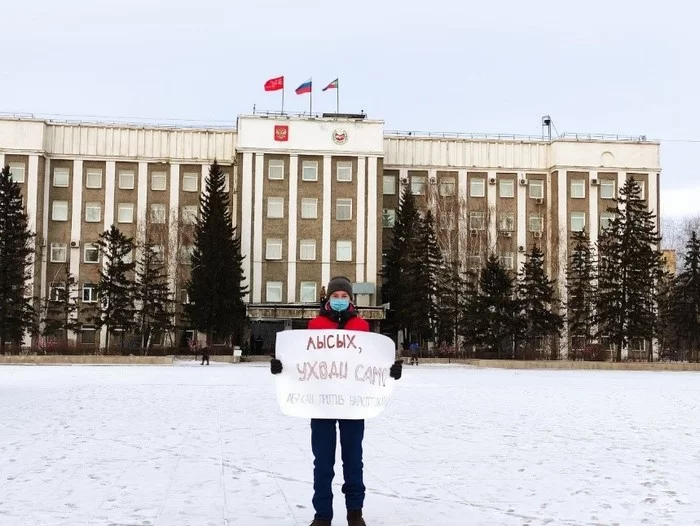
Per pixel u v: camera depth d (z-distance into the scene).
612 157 73.19
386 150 73.06
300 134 69.12
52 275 69.31
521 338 60.00
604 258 61.91
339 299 7.18
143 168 70.81
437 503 7.81
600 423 15.99
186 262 70.19
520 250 73.31
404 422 16.09
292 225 68.69
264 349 69.25
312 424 6.84
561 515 7.26
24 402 20.06
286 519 7.04
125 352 61.72
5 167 59.34
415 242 64.44
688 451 11.70
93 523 6.80
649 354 64.88
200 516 7.12
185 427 14.59
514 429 14.77
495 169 73.81
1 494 8.08
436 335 65.44
